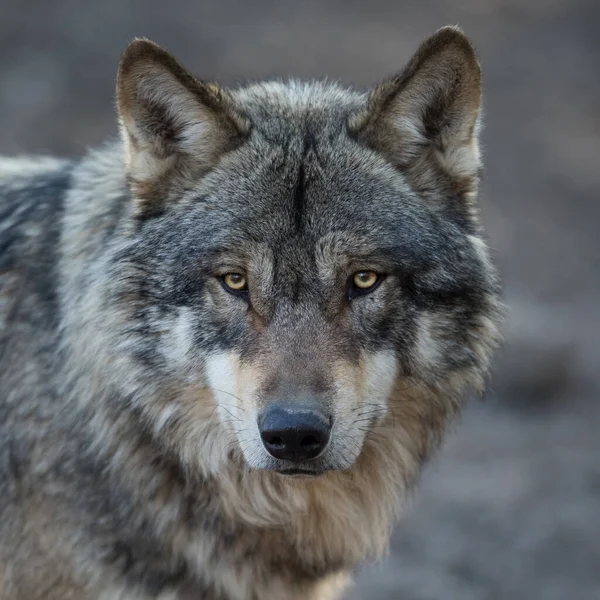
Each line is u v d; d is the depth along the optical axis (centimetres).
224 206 1727
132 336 1736
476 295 1805
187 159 1788
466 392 1848
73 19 7575
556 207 5969
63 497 1764
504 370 4147
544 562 3048
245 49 7425
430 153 1825
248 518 1817
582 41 8231
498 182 6234
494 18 8556
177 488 1792
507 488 3478
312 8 8438
